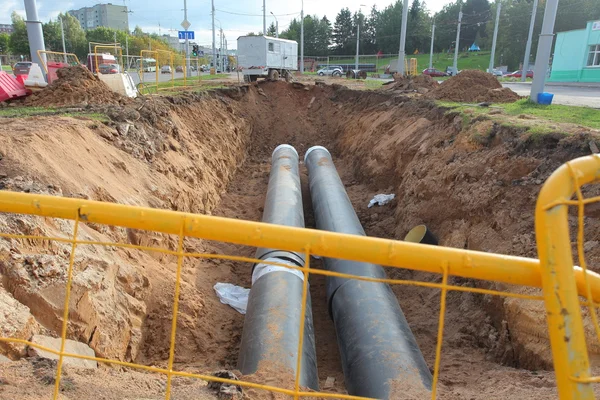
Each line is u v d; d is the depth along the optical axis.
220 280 7.48
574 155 6.81
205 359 5.47
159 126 10.61
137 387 3.12
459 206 7.93
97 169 7.04
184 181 9.74
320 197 9.69
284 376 3.98
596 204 5.64
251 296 5.75
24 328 3.63
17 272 4.09
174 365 5.18
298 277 5.96
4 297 3.83
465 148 8.84
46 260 4.39
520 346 5.25
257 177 14.71
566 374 1.66
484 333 5.95
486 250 6.69
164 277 6.41
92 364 4.09
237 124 16.89
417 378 4.35
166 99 12.80
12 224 4.47
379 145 13.23
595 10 60.31
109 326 4.66
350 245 1.89
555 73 36.91
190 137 12.01
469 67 68.88
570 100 16.39
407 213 9.29
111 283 5.13
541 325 5.01
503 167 7.52
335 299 5.98
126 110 9.88
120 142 8.48
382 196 11.30
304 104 21.33
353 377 4.66
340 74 44.72
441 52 88.19
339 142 17.92
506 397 3.88
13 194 2.08
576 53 34.22
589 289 1.71
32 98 11.50
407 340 4.97
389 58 80.50
